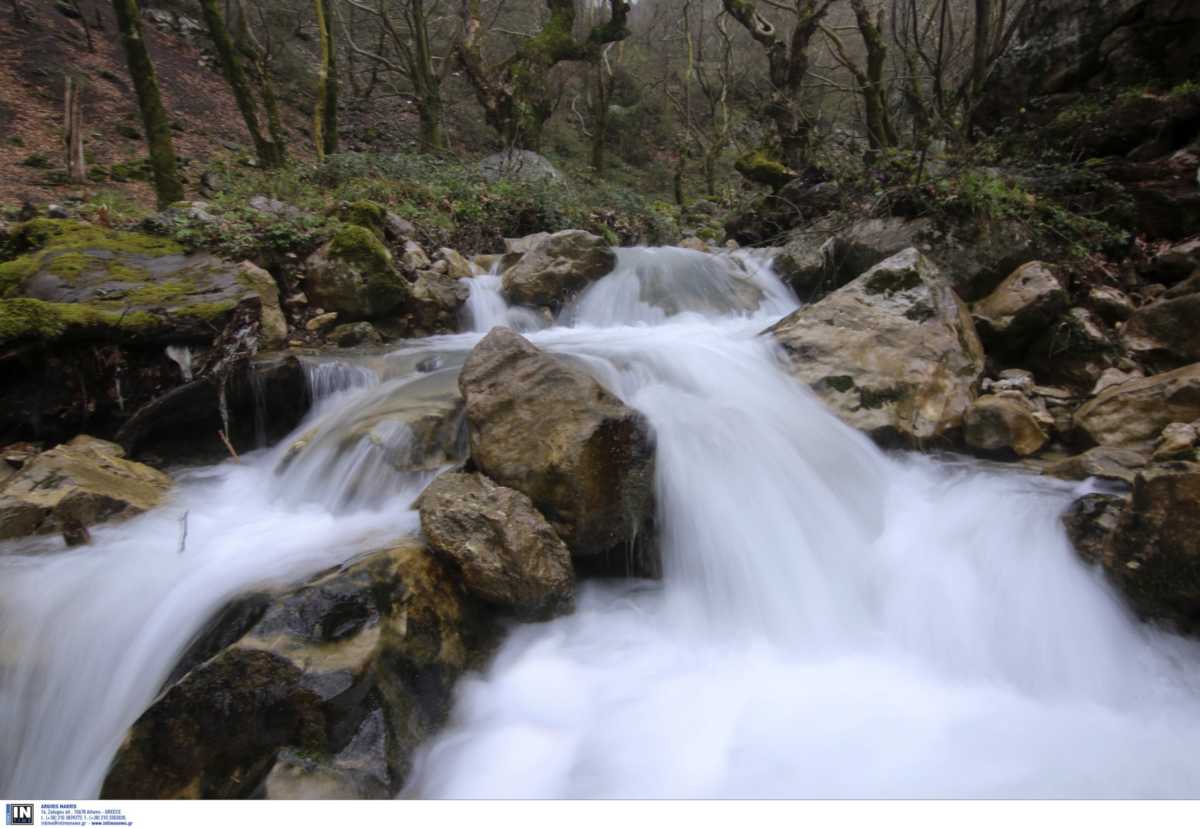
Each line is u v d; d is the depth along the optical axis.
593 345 6.22
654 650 3.70
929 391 5.18
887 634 3.84
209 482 4.94
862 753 3.06
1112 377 5.25
